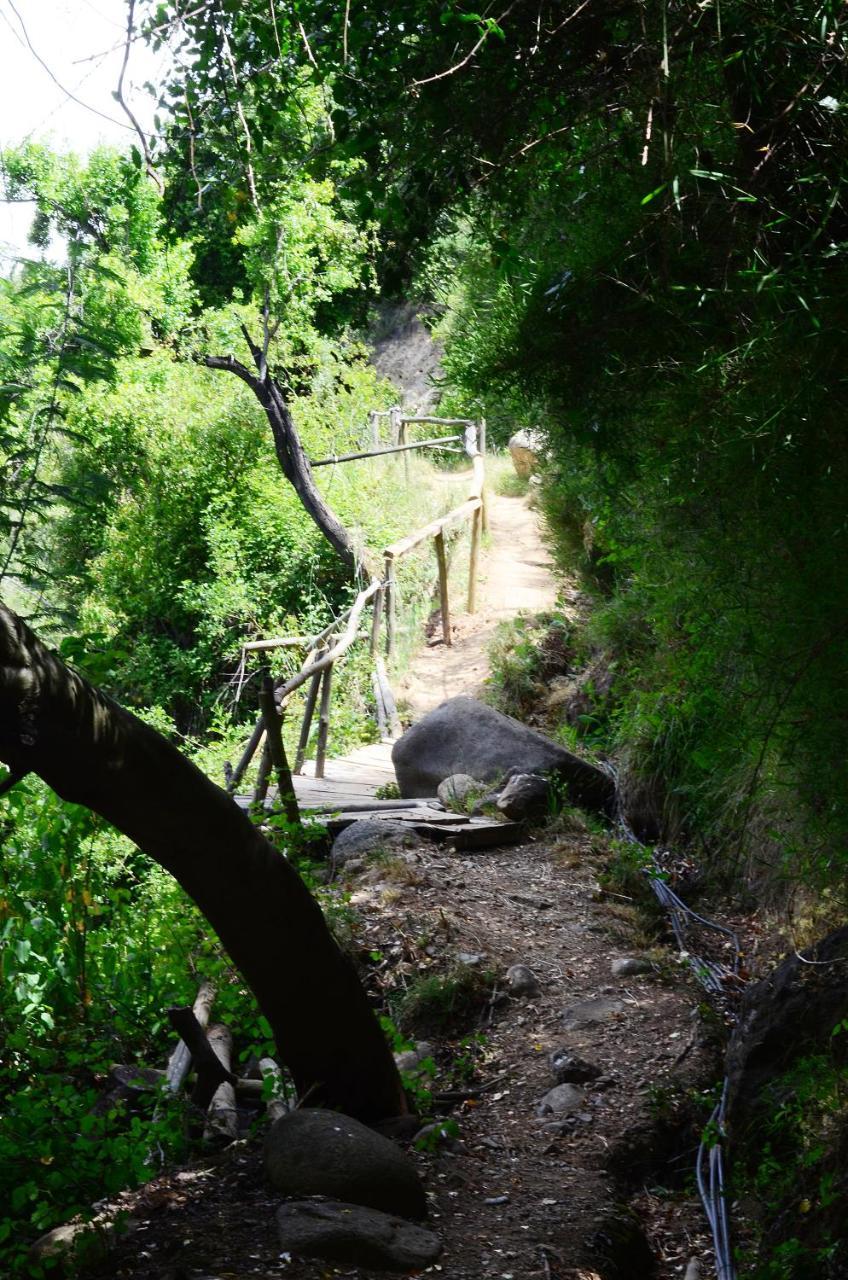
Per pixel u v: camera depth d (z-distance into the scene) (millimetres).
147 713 14117
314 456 18266
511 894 7168
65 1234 3725
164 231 4289
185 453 18141
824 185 3172
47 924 5766
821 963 4406
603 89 3586
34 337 5926
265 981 4184
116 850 7141
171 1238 3617
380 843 7723
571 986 6062
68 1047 5594
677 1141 4727
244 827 3926
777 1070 4395
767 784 4562
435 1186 4148
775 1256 3666
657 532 5113
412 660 13023
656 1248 4121
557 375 4375
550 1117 4809
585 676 10125
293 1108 4566
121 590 18000
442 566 13352
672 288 3512
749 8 3053
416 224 3898
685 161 3605
